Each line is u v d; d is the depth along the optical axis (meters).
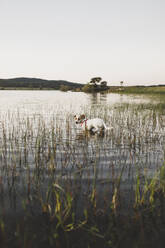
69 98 37.59
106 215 3.28
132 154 6.20
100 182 4.38
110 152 6.38
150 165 5.32
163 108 17.44
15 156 5.95
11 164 5.33
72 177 4.61
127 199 3.75
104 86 79.19
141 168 5.12
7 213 3.28
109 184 4.29
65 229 2.95
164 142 7.47
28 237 2.75
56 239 2.72
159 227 3.00
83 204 3.57
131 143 7.33
